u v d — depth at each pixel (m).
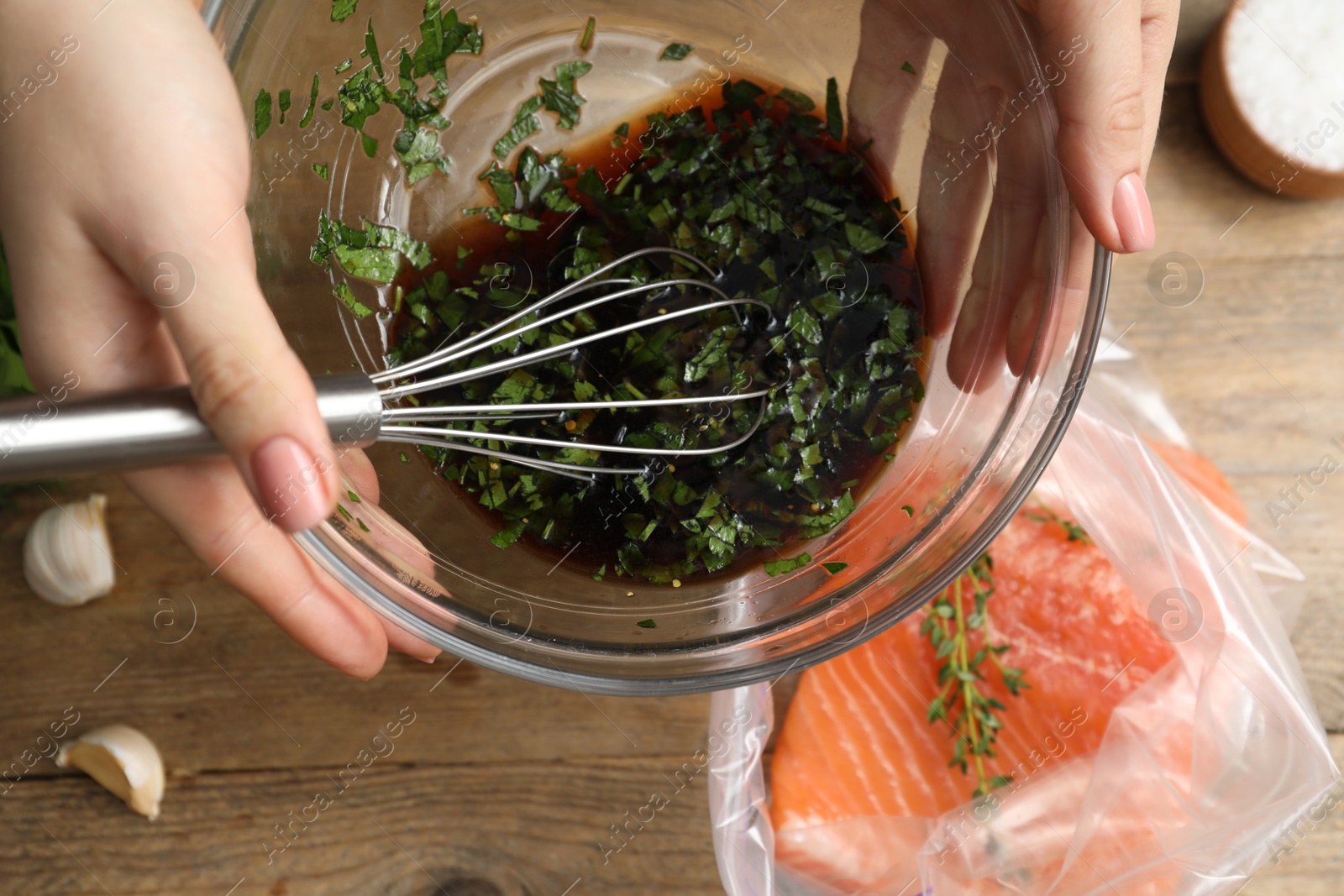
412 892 0.43
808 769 0.42
